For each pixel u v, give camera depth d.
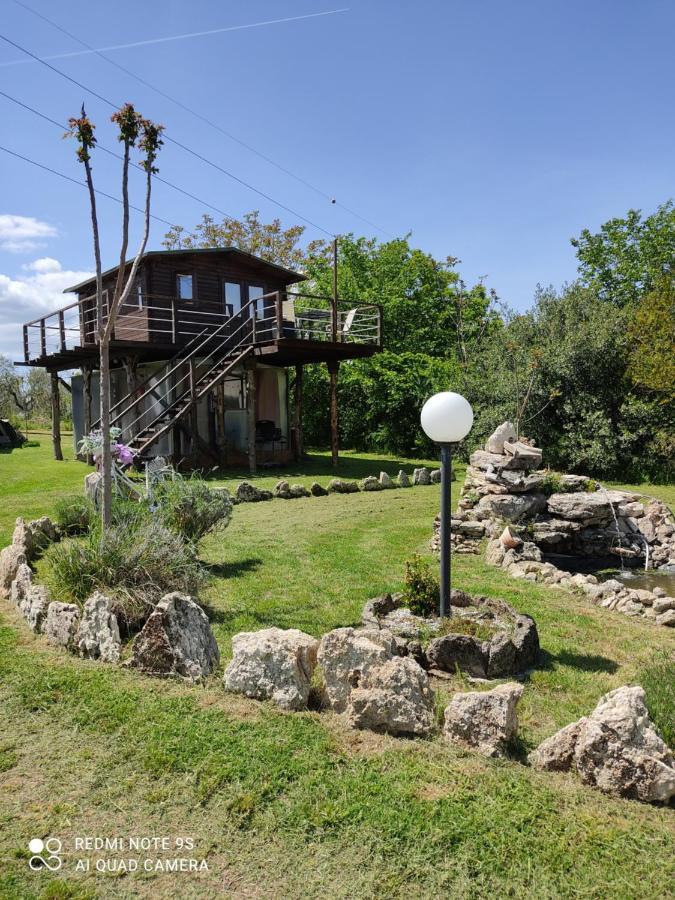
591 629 5.87
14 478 15.59
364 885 2.57
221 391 17.98
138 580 5.63
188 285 19.53
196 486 8.30
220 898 2.51
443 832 2.85
